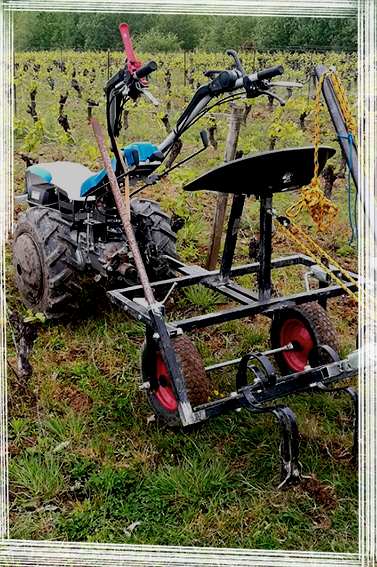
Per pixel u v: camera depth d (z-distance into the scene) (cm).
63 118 1078
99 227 455
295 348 406
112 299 375
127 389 399
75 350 447
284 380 323
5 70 2211
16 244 485
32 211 475
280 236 692
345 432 356
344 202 820
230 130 554
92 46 4519
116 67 2466
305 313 388
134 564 273
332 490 310
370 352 306
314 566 268
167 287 394
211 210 786
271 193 347
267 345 457
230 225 385
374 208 305
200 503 302
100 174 431
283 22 3750
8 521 296
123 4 4456
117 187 359
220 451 341
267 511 296
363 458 331
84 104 1538
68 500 310
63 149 1063
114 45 4481
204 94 369
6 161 991
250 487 312
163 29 4409
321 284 405
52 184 491
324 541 281
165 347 314
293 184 342
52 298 456
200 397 331
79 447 345
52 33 4853
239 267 415
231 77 352
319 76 319
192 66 2412
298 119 1427
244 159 306
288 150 306
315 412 375
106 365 430
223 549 277
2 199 798
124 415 373
